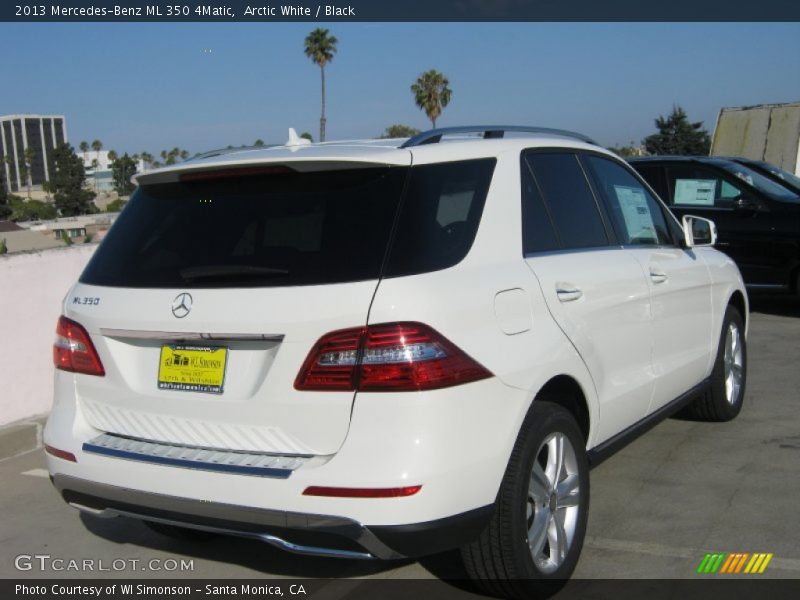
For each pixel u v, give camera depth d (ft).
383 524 9.44
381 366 9.57
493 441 10.27
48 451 11.64
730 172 33.50
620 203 15.17
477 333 10.29
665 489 15.60
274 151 11.82
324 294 9.89
